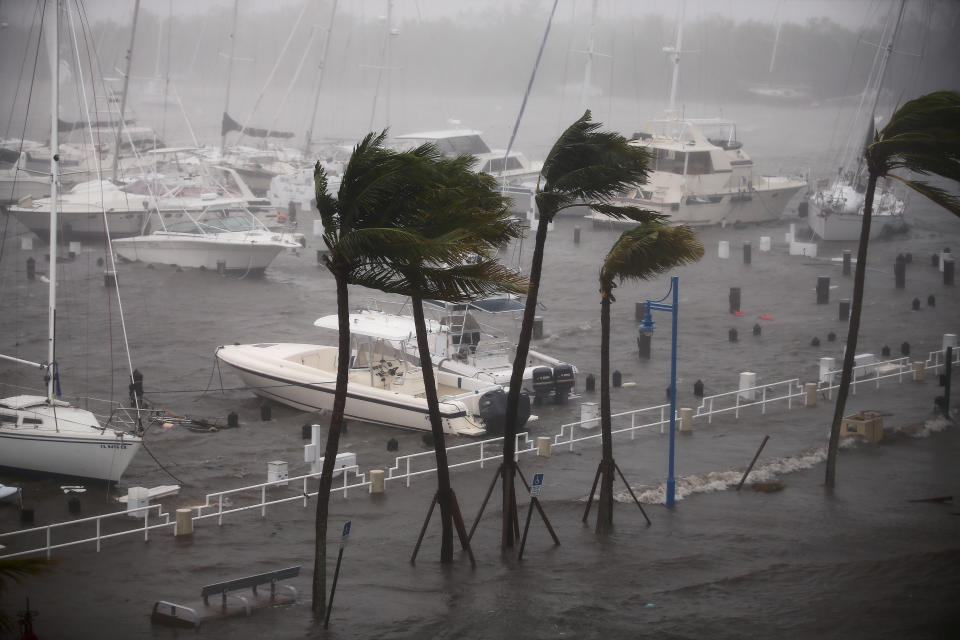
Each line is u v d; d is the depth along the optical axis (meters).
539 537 29.80
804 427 41.25
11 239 82.56
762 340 57.62
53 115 38.53
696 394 46.56
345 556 28.14
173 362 51.69
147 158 106.88
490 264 22.33
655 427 41.53
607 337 29.77
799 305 66.31
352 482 34.59
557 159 27.69
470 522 30.83
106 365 50.72
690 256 27.83
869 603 25.78
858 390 46.97
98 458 33.44
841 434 39.88
